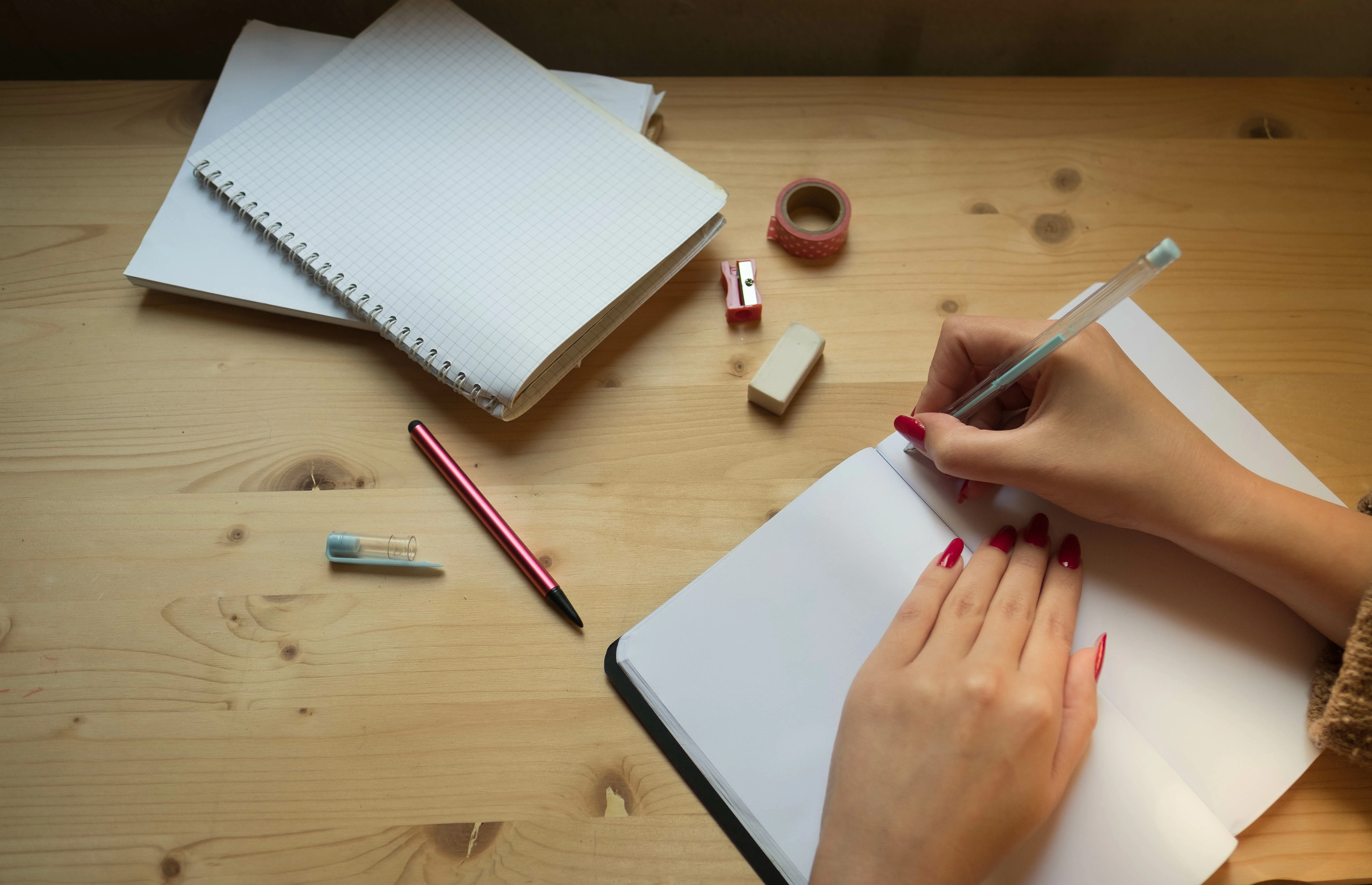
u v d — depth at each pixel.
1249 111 0.80
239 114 0.77
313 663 0.61
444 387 0.69
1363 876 0.53
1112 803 0.53
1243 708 0.56
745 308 0.71
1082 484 0.57
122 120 0.79
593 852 0.56
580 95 0.76
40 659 0.61
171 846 0.56
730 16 0.90
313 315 0.70
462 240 0.69
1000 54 0.94
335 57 0.77
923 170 0.78
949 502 0.63
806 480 0.66
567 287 0.67
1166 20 0.88
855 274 0.74
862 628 0.59
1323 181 0.77
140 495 0.66
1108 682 0.57
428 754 0.58
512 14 0.91
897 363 0.70
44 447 0.67
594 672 0.60
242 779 0.58
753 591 0.60
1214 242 0.74
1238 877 0.54
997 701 0.52
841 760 0.53
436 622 0.62
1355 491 0.65
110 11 0.90
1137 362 0.68
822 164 0.78
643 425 0.68
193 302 0.72
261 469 0.67
